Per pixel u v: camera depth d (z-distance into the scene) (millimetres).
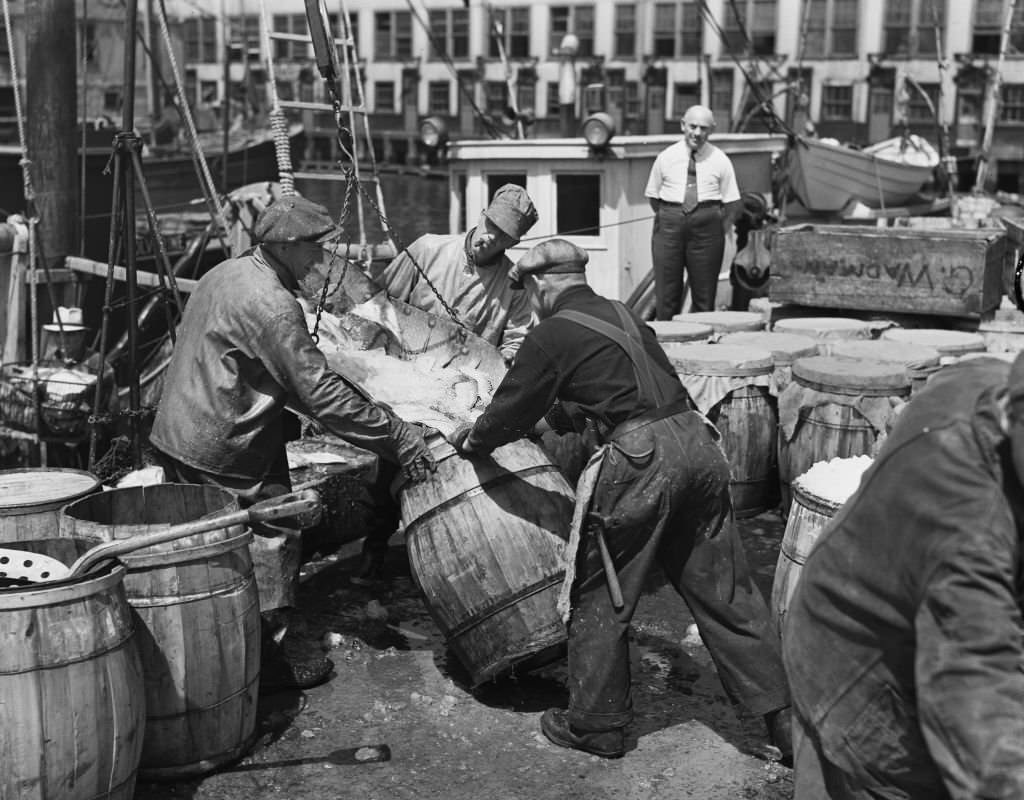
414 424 4504
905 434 2402
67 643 3344
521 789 3920
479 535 4301
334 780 3975
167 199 18844
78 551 3902
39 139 8594
